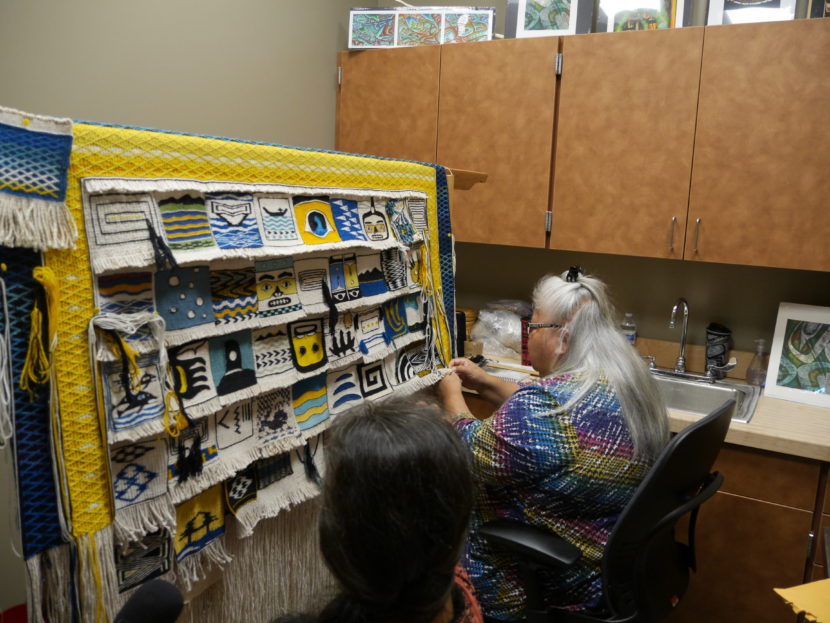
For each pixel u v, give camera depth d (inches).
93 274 32.9
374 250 52.6
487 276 117.0
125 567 35.5
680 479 50.2
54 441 31.4
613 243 91.4
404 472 24.6
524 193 95.8
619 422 53.4
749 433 76.6
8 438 30.4
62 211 31.2
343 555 25.0
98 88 73.0
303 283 45.8
